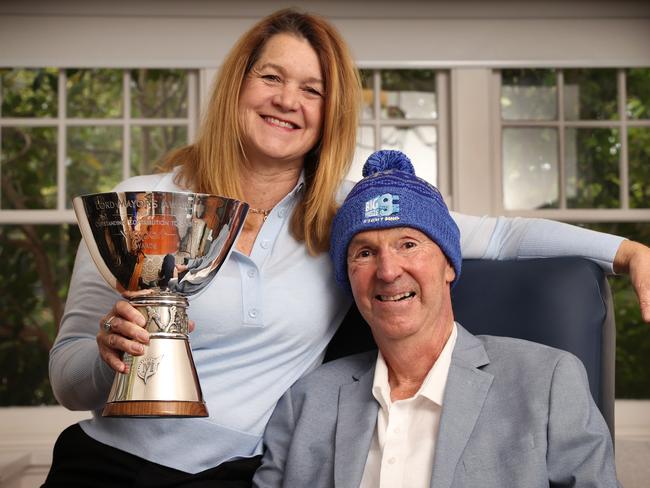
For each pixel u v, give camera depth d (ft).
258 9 11.24
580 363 4.97
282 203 5.71
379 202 5.11
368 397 5.25
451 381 4.97
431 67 11.35
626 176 11.58
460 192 11.34
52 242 12.83
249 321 5.36
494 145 11.51
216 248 4.62
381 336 5.16
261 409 5.45
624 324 11.86
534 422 4.72
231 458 5.43
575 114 11.66
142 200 4.49
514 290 5.51
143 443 5.29
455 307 5.65
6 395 12.53
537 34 11.40
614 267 5.51
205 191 5.82
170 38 11.24
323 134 5.75
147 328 4.47
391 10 11.30
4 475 9.58
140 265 4.50
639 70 11.64
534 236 5.75
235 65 5.69
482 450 4.75
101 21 11.23
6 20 11.19
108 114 11.67
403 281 5.03
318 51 5.73
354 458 4.99
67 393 5.21
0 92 11.68
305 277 5.57
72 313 5.45
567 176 11.62
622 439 10.64
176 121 11.57
